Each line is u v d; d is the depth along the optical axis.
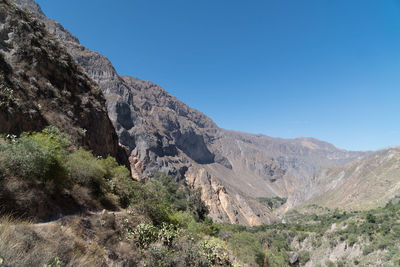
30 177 7.34
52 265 4.54
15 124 11.66
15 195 6.31
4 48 15.91
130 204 12.56
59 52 22.72
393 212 91.62
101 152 23.38
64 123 17.12
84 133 19.02
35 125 13.31
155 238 10.02
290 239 102.75
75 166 10.28
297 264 53.47
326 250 86.62
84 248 6.42
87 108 22.14
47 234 5.75
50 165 8.41
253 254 19.08
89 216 8.50
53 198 7.98
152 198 13.67
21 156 7.17
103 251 6.99
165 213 13.66
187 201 47.09
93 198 10.37
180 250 10.11
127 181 14.24
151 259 8.51
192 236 12.58
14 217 5.72
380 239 72.19
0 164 6.60
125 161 34.22
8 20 17.20
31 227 5.57
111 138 28.00
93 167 11.27
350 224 95.31
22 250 4.24
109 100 151.38
